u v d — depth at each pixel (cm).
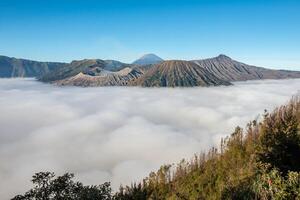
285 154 7981
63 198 4884
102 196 5272
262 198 4853
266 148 8581
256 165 7262
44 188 4869
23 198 4728
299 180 4381
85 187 5222
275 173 4812
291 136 9050
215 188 11088
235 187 7988
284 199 4319
